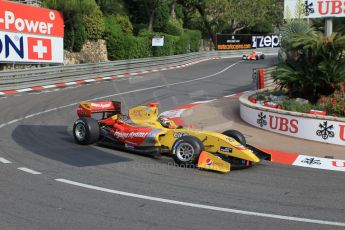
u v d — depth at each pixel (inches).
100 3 1448.1
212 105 703.1
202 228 225.5
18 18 912.3
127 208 251.4
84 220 231.1
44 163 346.0
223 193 287.7
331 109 493.7
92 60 1256.8
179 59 1457.9
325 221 243.4
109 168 338.6
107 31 1342.3
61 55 1046.4
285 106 516.7
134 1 1753.2
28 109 618.5
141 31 1579.7
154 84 970.1
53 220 230.1
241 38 2214.6
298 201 278.4
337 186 318.3
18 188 281.4
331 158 413.4
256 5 2202.3
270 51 2222.0
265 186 309.9
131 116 400.8
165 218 237.6
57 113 600.1
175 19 1974.7
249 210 256.5
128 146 386.0
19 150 387.9
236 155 341.4
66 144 419.2
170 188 293.3
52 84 900.0
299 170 365.4
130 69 1171.9
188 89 911.0
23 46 932.0
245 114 571.5
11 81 797.9
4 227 219.1
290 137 493.0
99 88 874.8
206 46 2224.4
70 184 293.6
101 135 412.2
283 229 229.1
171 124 390.0
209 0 2129.7
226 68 1395.2
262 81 781.9
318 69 530.0
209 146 353.7
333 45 525.7
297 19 657.6
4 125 503.2
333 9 605.3
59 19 1032.8
